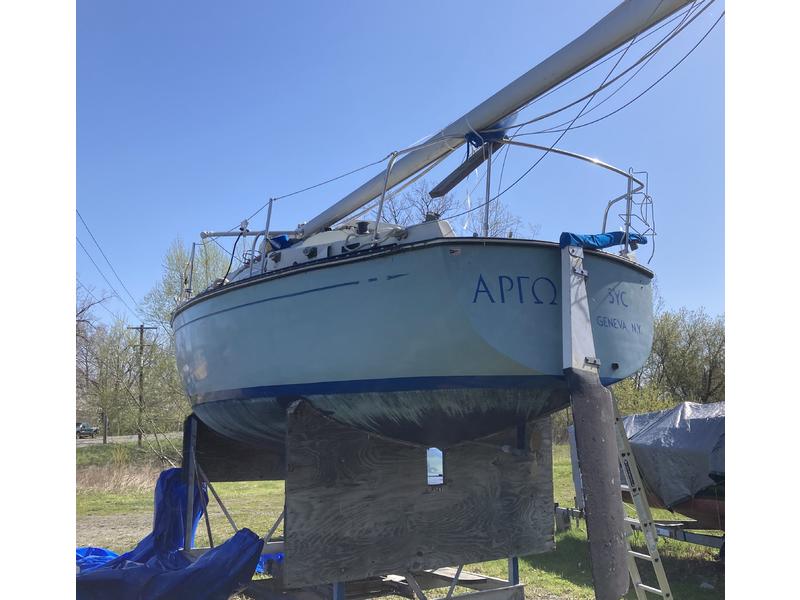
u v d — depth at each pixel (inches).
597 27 130.0
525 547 157.0
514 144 154.9
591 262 137.6
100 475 531.5
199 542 283.3
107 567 185.5
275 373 147.2
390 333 128.9
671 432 251.8
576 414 120.9
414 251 125.5
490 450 156.8
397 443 144.1
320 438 137.5
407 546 141.5
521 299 126.6
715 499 235.5
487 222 152.2
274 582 174.6
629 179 159.8
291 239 194.4
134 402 724.7
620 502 122.0
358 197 188.1
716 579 228.7
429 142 160.7
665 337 929.5
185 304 183.0
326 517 134.5
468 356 124.6
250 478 211.6
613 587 115.3
